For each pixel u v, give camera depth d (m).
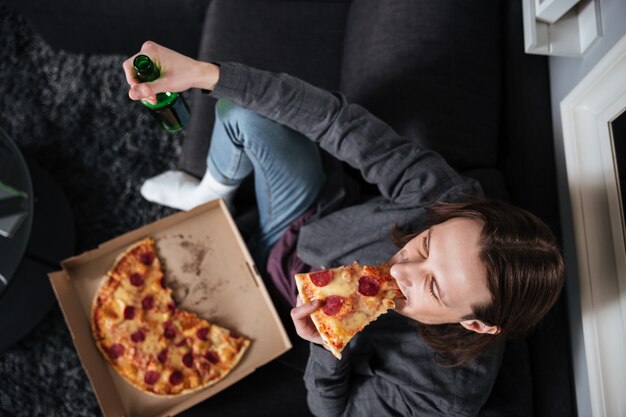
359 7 1.43
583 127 1.06
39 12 1.58
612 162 1.00
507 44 1.30
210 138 1.47
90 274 1.33
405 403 1.04
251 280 1.35
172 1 1.54
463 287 0.83
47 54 1.83
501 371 1.08
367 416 1.09
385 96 1.27
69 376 1.59
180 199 1.51
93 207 1.72
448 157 1.22
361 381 1.12
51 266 1.60
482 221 0.86
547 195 1.15
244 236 1.50
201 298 1.34
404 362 1.05
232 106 1.13
